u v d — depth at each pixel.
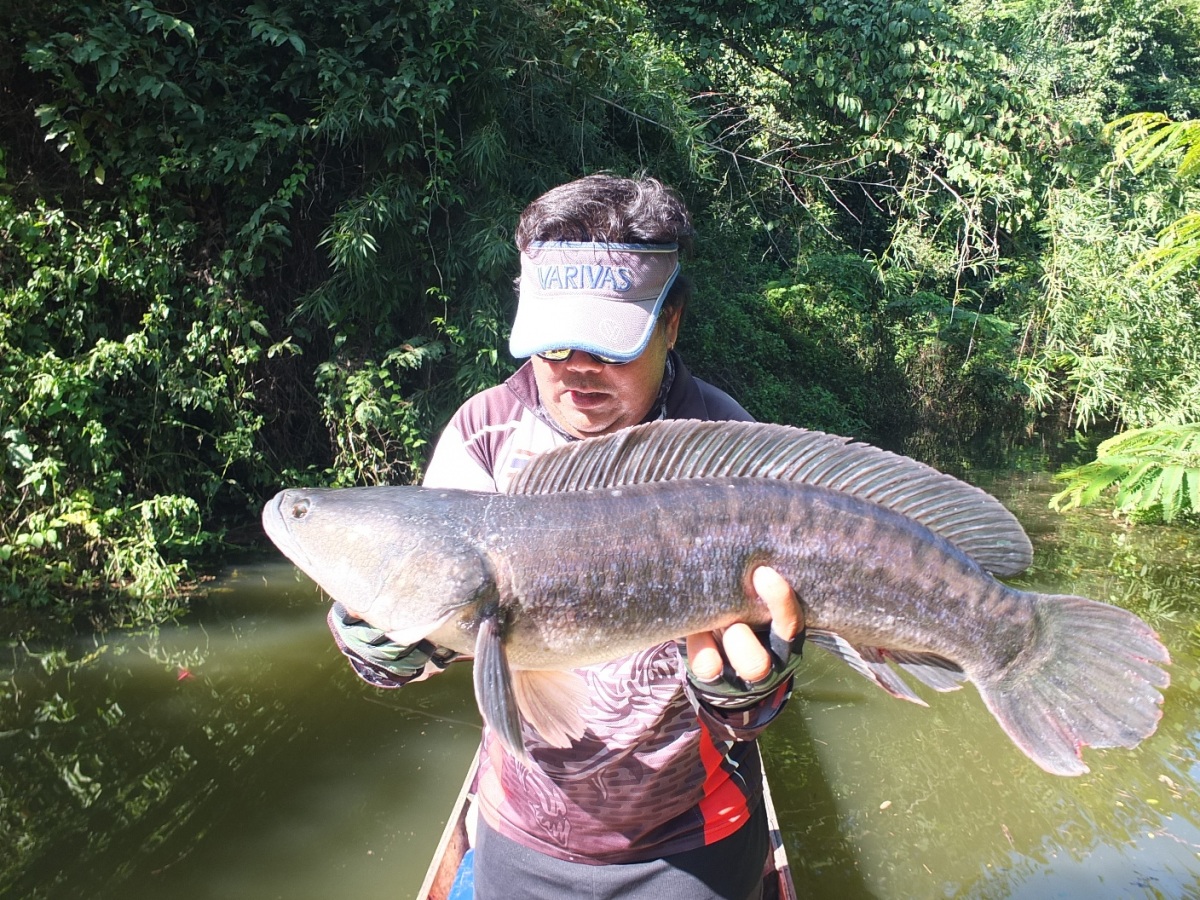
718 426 1.87
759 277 16.45
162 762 4.52
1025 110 13.61
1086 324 14.24
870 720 5.28
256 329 7.83
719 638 1.83
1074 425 17.05
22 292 6.75
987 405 16.64
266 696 5.22
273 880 3.68
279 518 1.82
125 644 5.89
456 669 5.68
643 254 1.82
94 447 6.86
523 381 2.14
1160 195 12.83
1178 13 22.92
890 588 1.81
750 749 2.15
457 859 3.04
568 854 2.01
